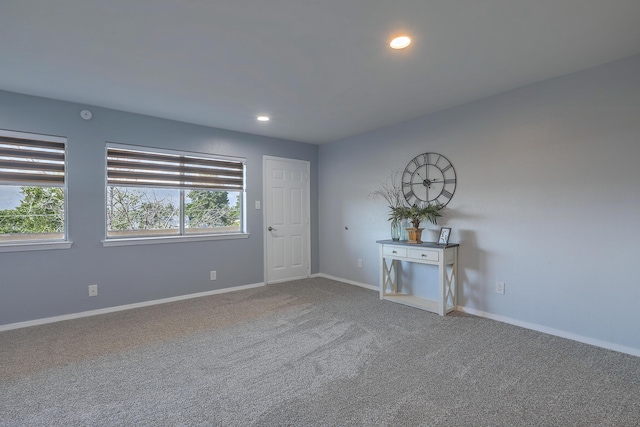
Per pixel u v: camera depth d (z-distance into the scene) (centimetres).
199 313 351
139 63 249
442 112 367
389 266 420
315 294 428
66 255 333
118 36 211
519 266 306
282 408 184
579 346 261
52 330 302
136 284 374
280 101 334
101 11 183
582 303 269
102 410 183
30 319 314
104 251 354
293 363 237
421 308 359
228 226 458
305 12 187
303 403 189
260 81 284
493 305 326
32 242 318
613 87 252
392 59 246
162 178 395
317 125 425
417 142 394
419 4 181
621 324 250
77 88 298
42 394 198
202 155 423
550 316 288
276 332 296
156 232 399
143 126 378
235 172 459
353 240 487
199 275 421
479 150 334
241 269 459
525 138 300
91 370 227
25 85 290
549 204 287
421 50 233
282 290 449
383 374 221
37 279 318
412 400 191
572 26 203
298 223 523
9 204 315
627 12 188
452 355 248
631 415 176
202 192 435
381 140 439
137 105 345
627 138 246
